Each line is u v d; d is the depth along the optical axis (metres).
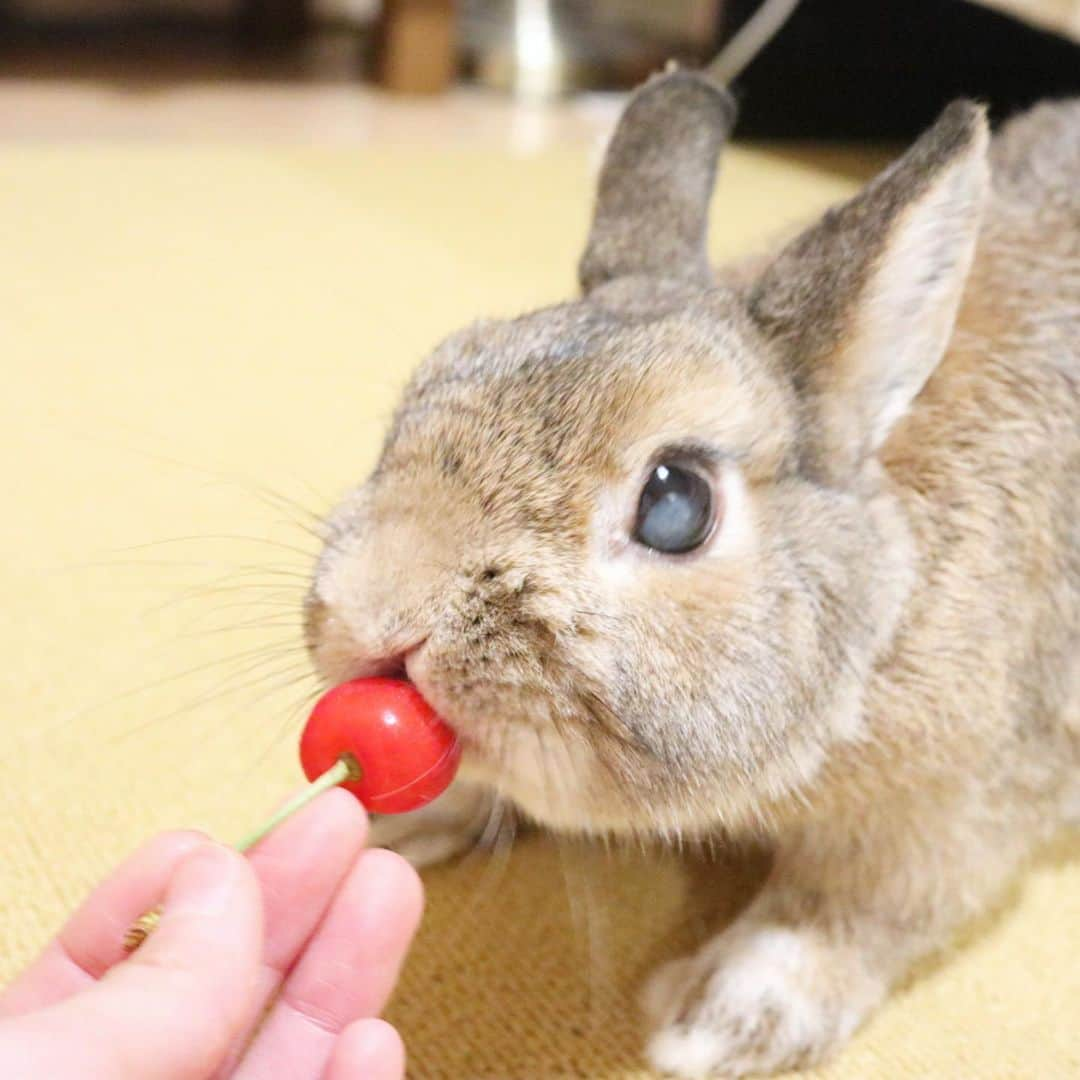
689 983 0.31
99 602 0.40
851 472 0.30
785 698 0.28
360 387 0.52
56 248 0.63
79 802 0.34
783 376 0.29
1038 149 0.38
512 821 0.35
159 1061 0.21
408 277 0.63
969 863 0.32
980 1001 0.32
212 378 0.52
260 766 0.36
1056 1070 0.31
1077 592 0.32
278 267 0.63
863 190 0.30
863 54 0.94
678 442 0.27
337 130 0.87
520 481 0.27
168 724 0.36
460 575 0.26
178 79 0.94
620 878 0.35
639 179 0.34
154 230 0.66
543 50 1.04
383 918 0.26
